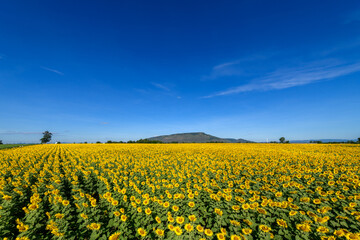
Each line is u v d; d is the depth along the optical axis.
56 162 17.00
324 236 4.55
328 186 8.75
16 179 10.44
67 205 6.51
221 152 25.77
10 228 6.14
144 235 4.95
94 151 29.73
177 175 10.83
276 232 5.33
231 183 8.76
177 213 6.14
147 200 6.60
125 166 14.35
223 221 5.44
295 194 7.54
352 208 5.87
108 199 6.81
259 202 7.39
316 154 22.94
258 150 29.53
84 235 5.51
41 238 5.32
